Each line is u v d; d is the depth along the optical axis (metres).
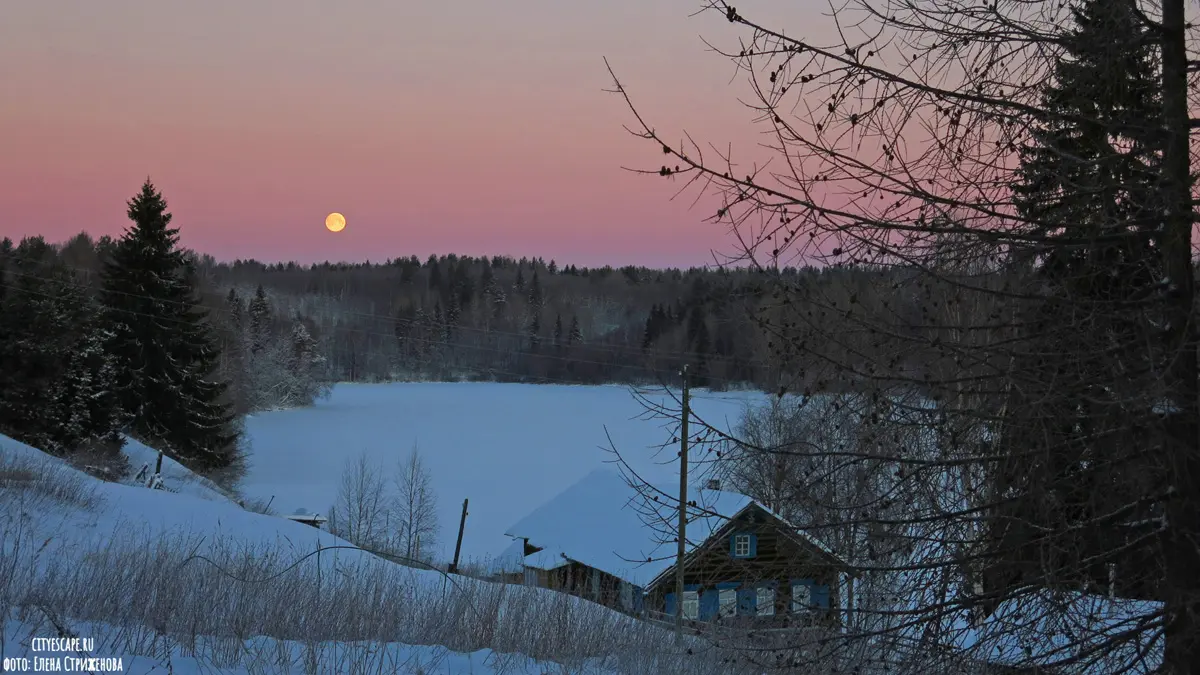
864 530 4.52
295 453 66.88
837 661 4.50
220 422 47.09
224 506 24.31
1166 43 4.33
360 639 9.79
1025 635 4.33
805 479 4.50
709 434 4.54
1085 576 4.27
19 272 46.88
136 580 9.70
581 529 25.33
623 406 95.62
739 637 4.73
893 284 4.32
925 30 4.27
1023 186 4.33
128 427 43.28
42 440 38.16
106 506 19.73
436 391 117.00
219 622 9.12
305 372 104.25
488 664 9.30
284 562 14.94
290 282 186.50
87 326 42.66
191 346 46.31
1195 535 4.02
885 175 4.18
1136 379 4.01
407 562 18.78
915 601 4.47
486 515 46.50
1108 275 4.38
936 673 4.33
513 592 12.41
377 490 42.28
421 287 184.38
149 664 7.14
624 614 11.94
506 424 83.12
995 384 4.32
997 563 4.36
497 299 149.88
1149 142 4.33
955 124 4.32
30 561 9.98
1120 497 4.35
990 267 4.34
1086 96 4.33
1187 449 3.91
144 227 45.88
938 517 4.34
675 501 4.70
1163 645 4.29
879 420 4.36
